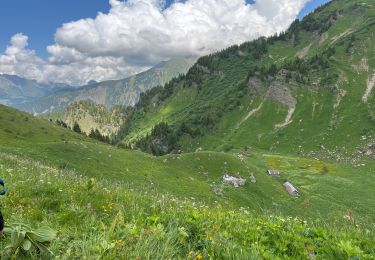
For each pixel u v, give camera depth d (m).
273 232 7.17
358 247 6.05
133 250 5.33
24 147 96.50
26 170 13.61
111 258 4.95
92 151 104.88
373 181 141.12
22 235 5.05
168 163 121.88
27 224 5.77
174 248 5.71
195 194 96.44
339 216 8.30
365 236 7.07
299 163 177.38
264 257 5.71
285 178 146.00
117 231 5.92
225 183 112.81
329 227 7.64
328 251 6.23
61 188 9.53
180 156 127.81
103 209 8.16
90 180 9.62
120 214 6.17
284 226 7.69
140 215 7.48
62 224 6.89
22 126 172.00
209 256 5.62
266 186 117.81
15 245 4.97
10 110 187.38
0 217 4.00
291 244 6.64
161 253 5.29
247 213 9.15
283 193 116.44
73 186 10.10
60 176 12.20
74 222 7.00
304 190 126.62
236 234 6.94
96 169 93.88
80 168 89.00
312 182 139.12
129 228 5.98
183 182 106.12
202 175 119.75
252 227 7.32
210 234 6.34
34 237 5.20
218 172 122.56
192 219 7.39
